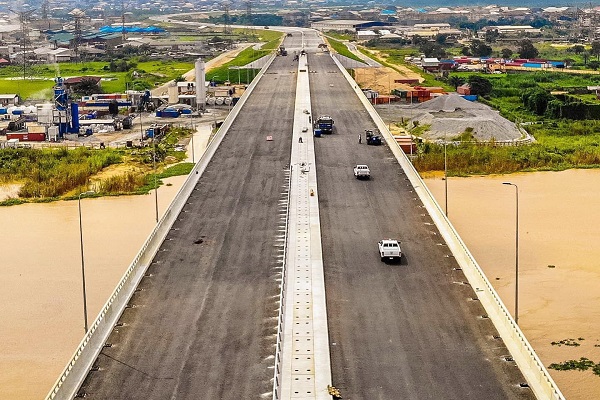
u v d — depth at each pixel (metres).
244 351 59.28
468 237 93.31
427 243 83.88
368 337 61.47
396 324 63.78
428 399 52.09
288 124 150.75
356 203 99.31
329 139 137.62
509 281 79.06
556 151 143.38
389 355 58.44
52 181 122.94
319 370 56.28
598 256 86.31
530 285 77.94
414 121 172.00
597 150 142.12
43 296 77.50
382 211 95.75
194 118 192.88
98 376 55.69
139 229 98.81
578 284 78.19
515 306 69.19
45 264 86.38
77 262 86.69
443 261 78.31
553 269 82.38
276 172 114.81
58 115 169.00
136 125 184.38
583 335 66.88
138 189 119.75
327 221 91.81
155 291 71.12
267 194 103.25
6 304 75.69
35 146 158.38
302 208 96.81
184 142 162.88
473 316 65.06
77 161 140.12
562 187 118.31
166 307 67.56
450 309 66.56
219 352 59.16
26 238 96.25
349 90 194.38
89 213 107.19
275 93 190.38
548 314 71.12
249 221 91.81
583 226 97.50
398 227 89.44
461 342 60.34
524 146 148.12
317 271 75.56
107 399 52.62
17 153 146.38
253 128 147.25
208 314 66.00
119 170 134.50
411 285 72.12
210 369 56.56
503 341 60.31
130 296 69.62
